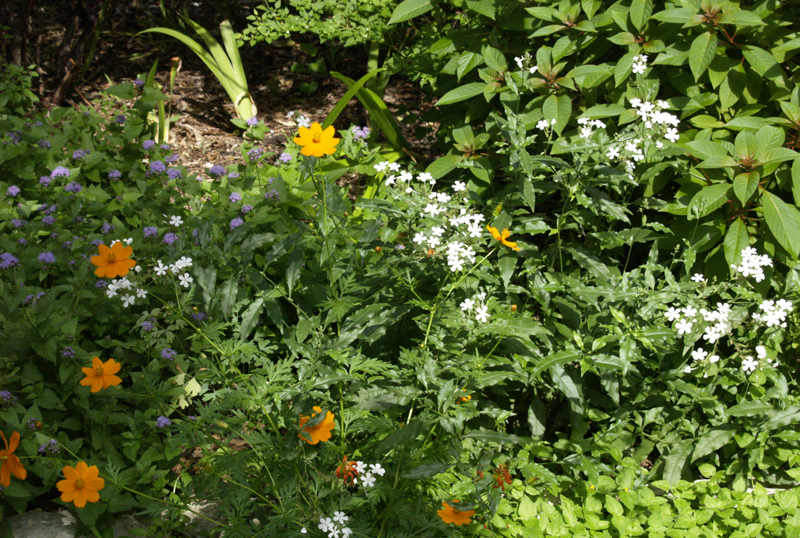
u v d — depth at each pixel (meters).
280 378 2.20
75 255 3.04
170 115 5.46
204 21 6.73
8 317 2.58
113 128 4.04
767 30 2.99
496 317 2.39
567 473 2.62
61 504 2.50
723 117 3.08
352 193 4.48
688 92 3.04
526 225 2.85
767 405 2.55
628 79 3.12
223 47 6.48
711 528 2.41
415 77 4.27
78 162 3.72
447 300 2.53
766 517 2.36
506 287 2.80
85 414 2.53
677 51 2.98
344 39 5.48
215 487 2.18
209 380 2.38
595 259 2.84
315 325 2.44
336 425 2.31
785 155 2.64
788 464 2.73
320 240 2.71
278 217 3.16
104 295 2.79
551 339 2.80
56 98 5.46
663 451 2.72
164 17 6.58
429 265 2.62
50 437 2.30
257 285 2.68
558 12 3.20
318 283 2.94
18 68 4.54
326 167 3.80
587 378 2.88
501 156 3.46
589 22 3.13
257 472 2.31
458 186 2.81
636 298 2.67
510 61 3.59
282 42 6.55
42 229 3.23
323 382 2.13
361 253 2.78
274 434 2.38
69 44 5.61
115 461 2.46
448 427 2.16
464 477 2.33
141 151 4.00
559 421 2.78
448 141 3.83
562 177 2.89
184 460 2.74
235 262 2.78
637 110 2.96
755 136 2.72
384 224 3.07
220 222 3.24
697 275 2.66
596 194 2.80
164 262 2.82
